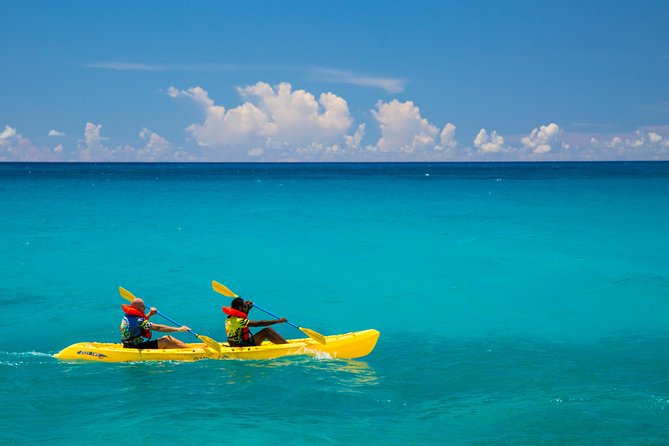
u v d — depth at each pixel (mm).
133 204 43594
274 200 48094
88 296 15844
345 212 37281
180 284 17297
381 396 8984
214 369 10203
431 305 15062
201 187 70250
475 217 33844
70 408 8320
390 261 20734
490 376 9922
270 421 7926
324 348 11086
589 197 48500
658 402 8672
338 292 16469
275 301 15547
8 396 8711
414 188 66625
